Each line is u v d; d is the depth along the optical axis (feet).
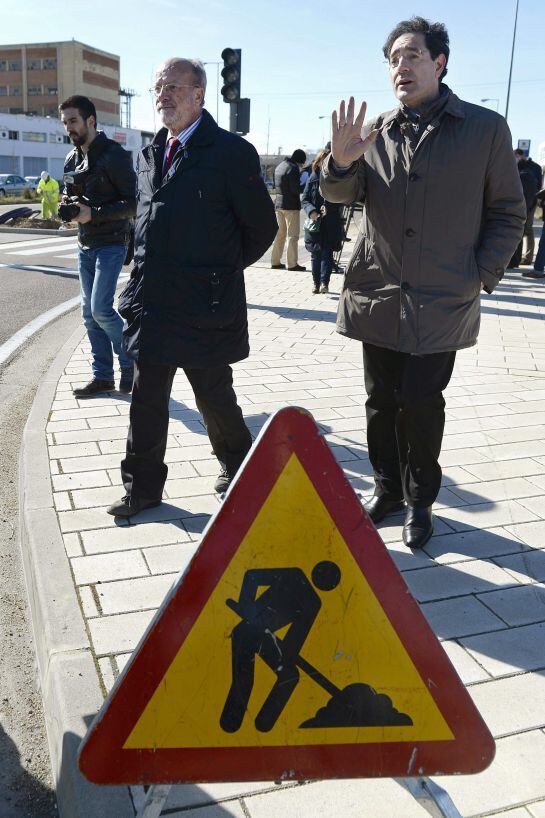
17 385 21.01
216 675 5.74
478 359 23.58
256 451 5.68
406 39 9.95
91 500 12.73
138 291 11.79
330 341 25.99
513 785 7.07
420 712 5.90
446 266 10.55
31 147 228.22
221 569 5.70
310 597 5.80
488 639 9.22
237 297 11.79
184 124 11.24
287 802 6.89
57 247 54.85
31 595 10.69
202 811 6.77
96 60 362.94
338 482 5.75
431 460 11.29
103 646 8.86
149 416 11.95
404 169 10.47
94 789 6.93
